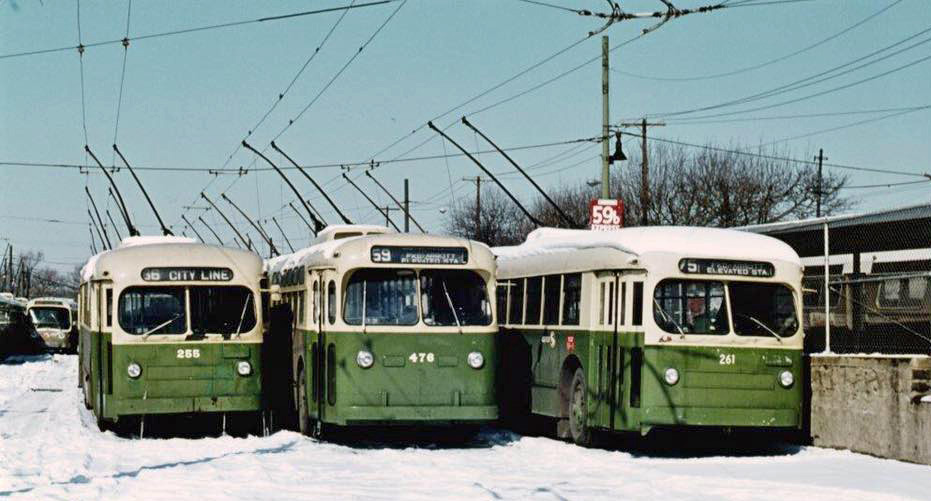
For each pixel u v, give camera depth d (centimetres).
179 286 1823
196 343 1816
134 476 1325
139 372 1791
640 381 1585
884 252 1895
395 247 1677
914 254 1831
